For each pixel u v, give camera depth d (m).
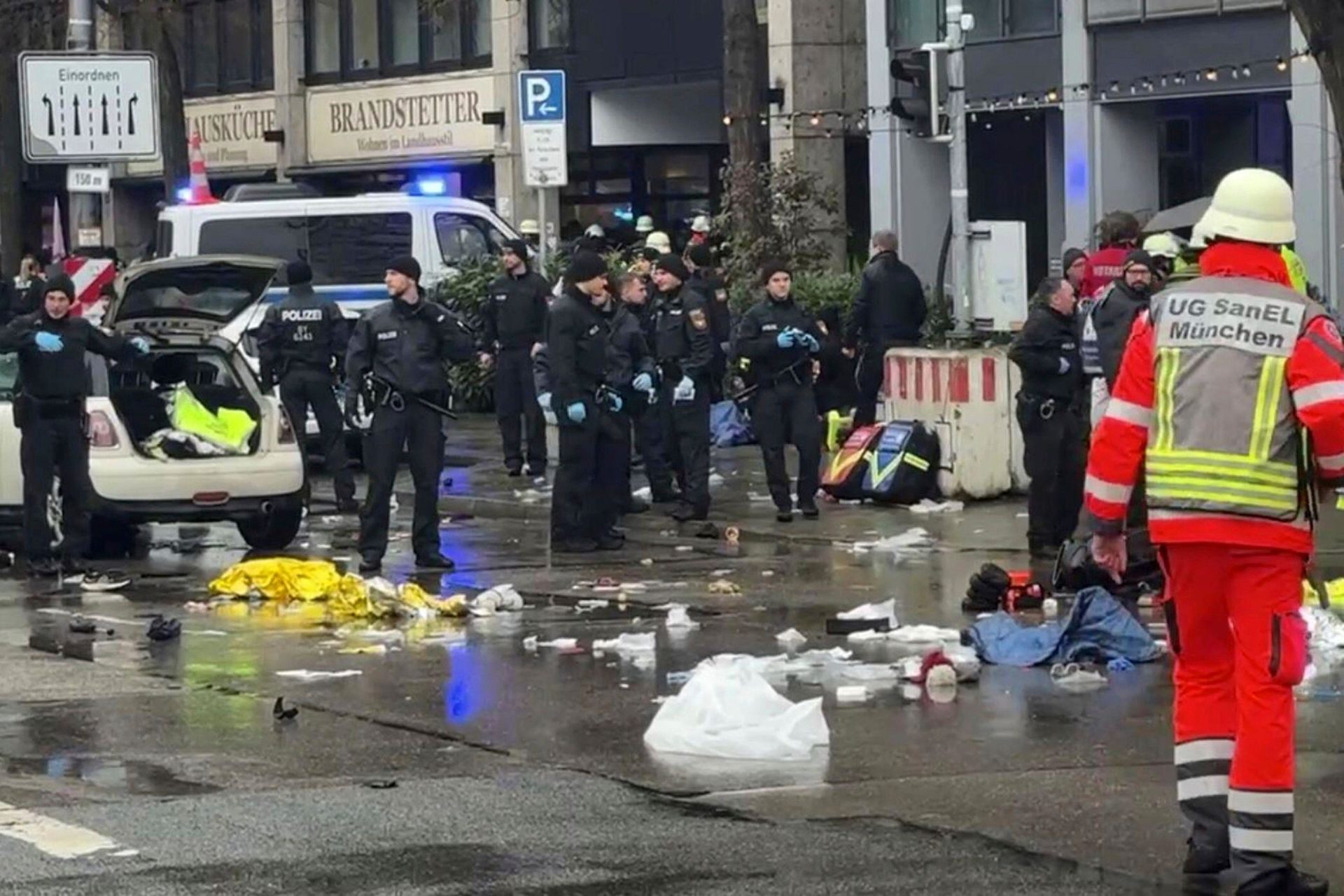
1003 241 29.08
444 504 30.52
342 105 65.06
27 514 23.97
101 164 36.28
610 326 25.12
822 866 11.59
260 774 13.91
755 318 26.72
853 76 51.69
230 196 42.31
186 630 19.94
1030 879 11.29
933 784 13.41
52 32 56.38
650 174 56.84
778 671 17.14
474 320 39.09
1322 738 14.49
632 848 12.00
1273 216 10.95
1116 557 11.42
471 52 60.81
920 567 23.28
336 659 18.23
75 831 12.39
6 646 19.23
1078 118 43.56
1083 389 23.80
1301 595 11.59
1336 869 11.42
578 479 25.11
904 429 28.11
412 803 13.06
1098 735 14.72
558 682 16.97
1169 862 11.56
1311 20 23.38
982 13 45.62
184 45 70.44
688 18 54.41
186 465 25.23
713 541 25.91
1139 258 21.78
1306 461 10.80
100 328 25.66
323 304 29.48
